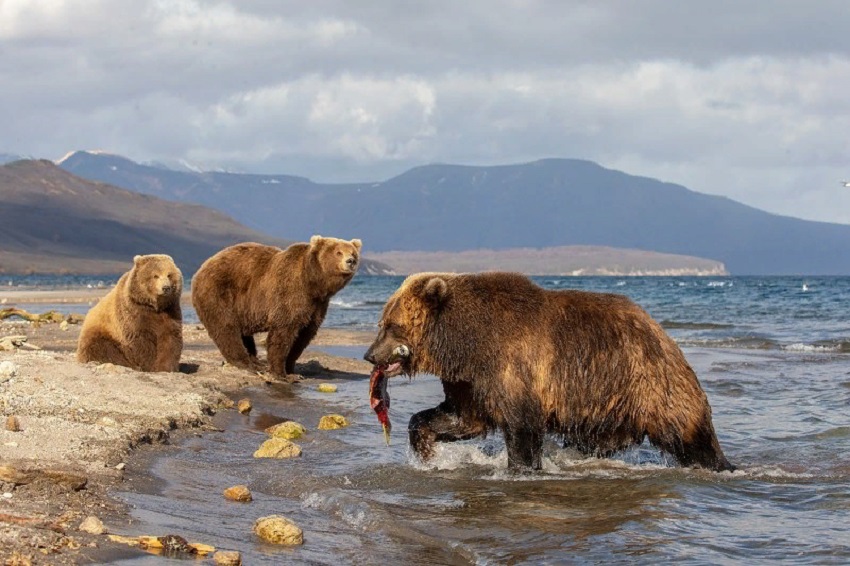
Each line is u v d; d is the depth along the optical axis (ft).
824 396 58.39
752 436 46.47
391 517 31.14
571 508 32.58
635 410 37.91
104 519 27.43
